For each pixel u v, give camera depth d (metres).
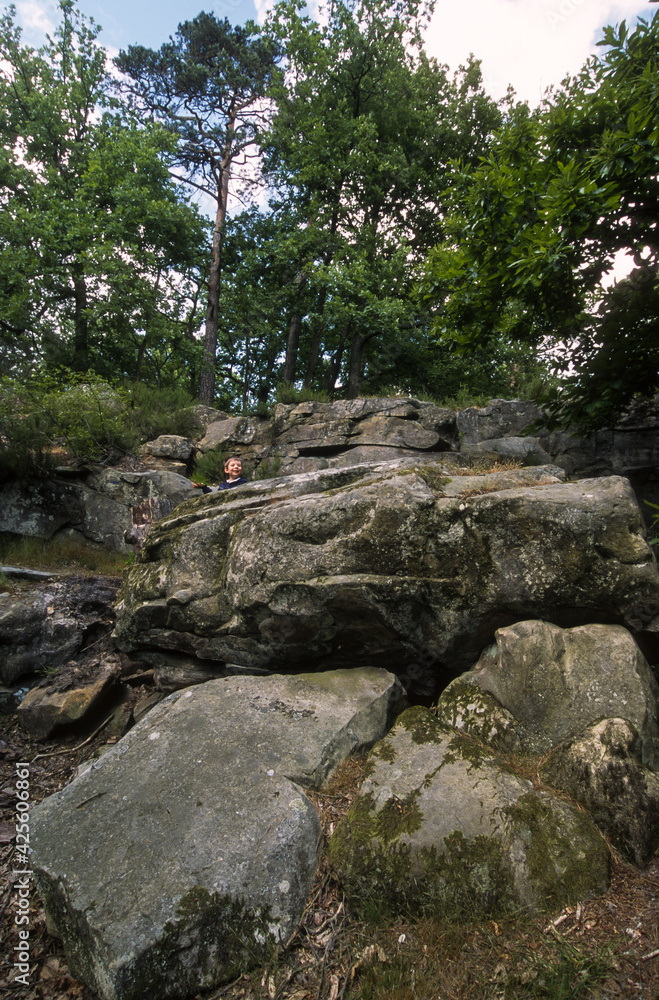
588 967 1.97
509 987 1.96
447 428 10.84
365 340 19.05
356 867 2.41
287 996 2.09
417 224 19.92
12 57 18.12
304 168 17.48
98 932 2.16
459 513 3.37
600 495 3.21
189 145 19.64
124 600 4.44
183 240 18.69
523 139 6.18
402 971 2.09
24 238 15.41
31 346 16.50
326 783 2.87
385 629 3.53
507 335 7.10
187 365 21.66
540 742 2.79
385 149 18.14
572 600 3.11
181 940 2.17
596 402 6.24
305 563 3.61
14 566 6.84
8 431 8.77
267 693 3.38
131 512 8.35
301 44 17.30
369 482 3.79
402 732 2.98
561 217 5.28
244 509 4.19
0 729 4.43
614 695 2.77
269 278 20.00
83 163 18.28
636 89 5.02
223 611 3.93
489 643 3.39
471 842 2.33
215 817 2.60
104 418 10.06
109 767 2.96
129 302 16.34
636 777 2.48
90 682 4.57
